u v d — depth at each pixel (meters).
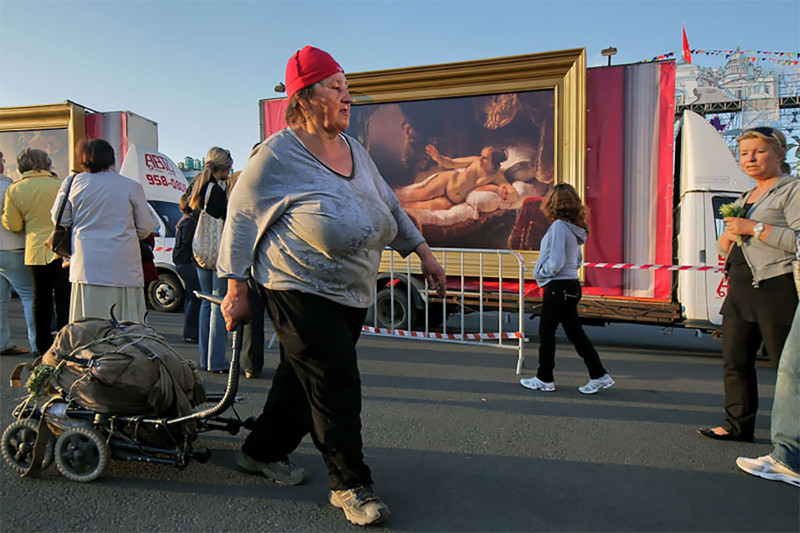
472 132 6.86
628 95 6.29
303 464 3.05
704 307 6.14
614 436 3.56
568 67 6.39
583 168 6.37
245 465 2.84
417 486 2.82
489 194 6.82
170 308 8.73
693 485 2.86
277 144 2.32
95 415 2.73
